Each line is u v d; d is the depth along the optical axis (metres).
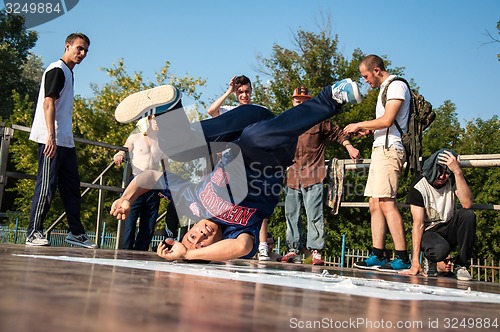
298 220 5.55
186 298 0.99
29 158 17.34
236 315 0.82
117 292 0.98
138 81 19.81
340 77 18.06
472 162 4.90
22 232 15.16
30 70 34.31
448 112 20.83
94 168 19.34
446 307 1.28
